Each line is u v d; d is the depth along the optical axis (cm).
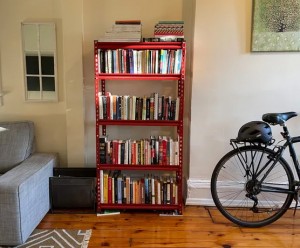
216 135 275
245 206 279
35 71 290
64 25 276
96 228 240
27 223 219
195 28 260
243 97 269
